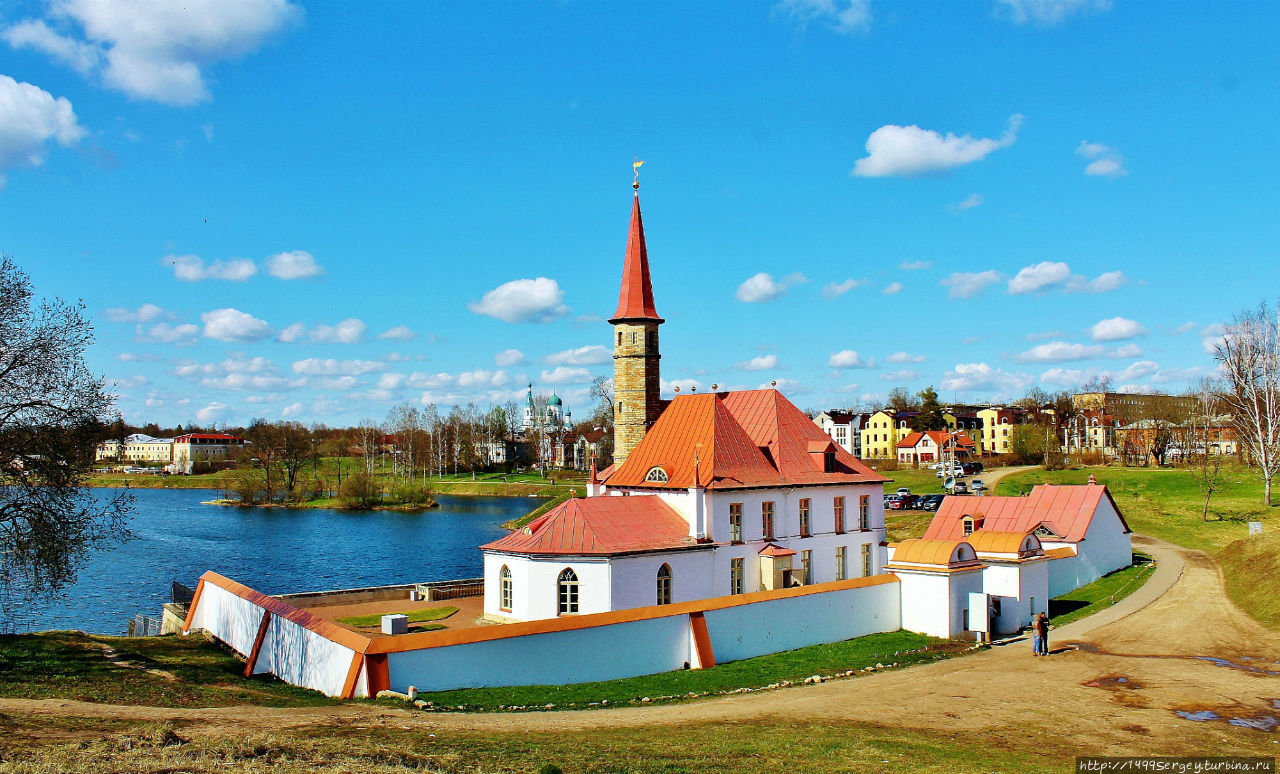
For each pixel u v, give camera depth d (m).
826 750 25.34
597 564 46.34
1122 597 55.50
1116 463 145.12
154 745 22.38
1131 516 87.94
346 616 51.84
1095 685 35.16
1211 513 86.38
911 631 47.75
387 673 31.33
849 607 46.00
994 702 32.44
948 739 27.34
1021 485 112.25
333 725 25.95
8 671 32.25
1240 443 118.44
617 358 65.19
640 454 58.41
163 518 140.88
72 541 40.56
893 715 30.44
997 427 197.00
